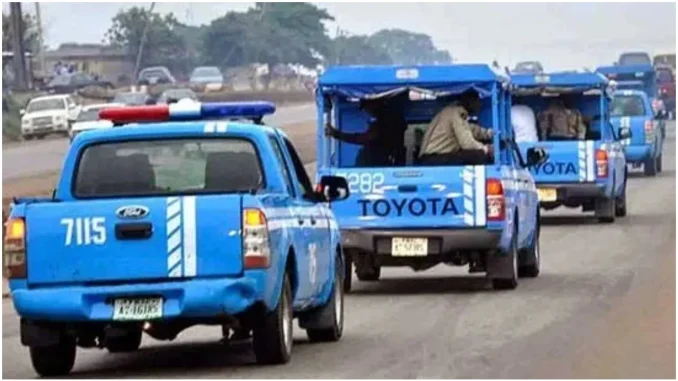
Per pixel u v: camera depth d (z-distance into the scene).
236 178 25.09
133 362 26.66
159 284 23.66
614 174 55.38
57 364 25.09
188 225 23.69
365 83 37.56
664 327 28.81
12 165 94.50
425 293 36.56
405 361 25.39
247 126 25.34
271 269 23.88
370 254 36.44
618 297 34.25
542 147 54.25
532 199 39.44
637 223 55.69
